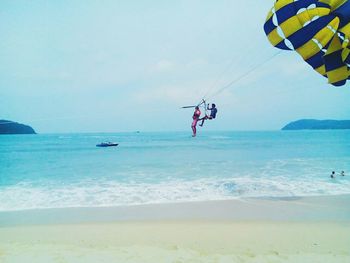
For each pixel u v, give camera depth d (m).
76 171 19.88
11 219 9.09
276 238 7.21
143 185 14.56
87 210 10.09
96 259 5.80
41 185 15.01
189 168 20.67
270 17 7.51
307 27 6.90
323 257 5.97
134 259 5.80
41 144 60.56
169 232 7.68
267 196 12.00
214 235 7.41
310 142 59.12
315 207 10.24
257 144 53.50
